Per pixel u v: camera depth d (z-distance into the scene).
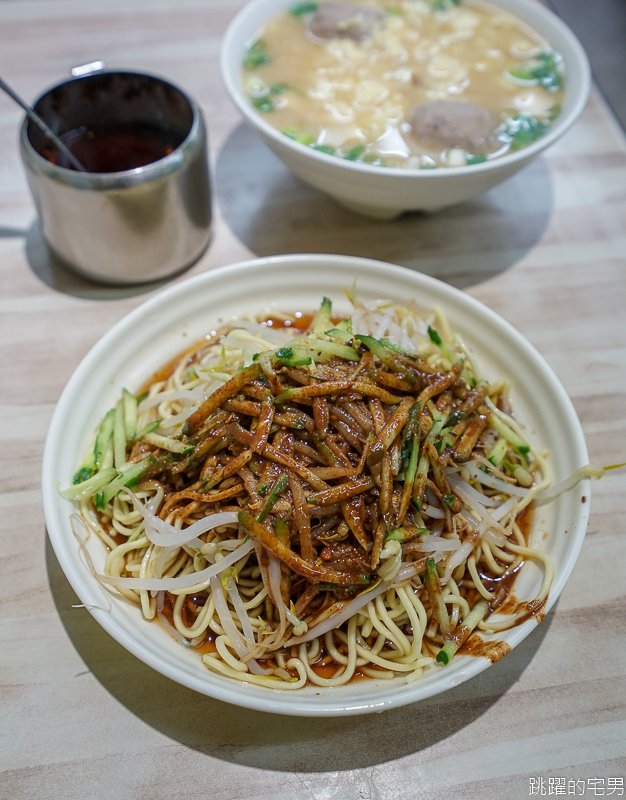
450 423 0.28
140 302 0.35
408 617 0.26
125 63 0.44
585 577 0.28
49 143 0.35
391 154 0.36
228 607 0.26
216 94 0.43
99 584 0.25
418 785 0.24
